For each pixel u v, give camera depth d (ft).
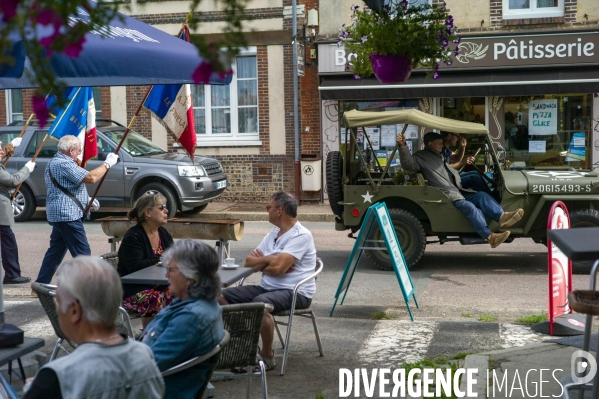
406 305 25.46
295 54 54.75
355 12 19.36
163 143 60.54
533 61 52.49
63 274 8.58
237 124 59.98
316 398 16.74
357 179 34.63
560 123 54.29
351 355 20.30
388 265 32.68
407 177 33.09
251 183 59.21
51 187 26.35
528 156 55.01
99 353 8.41
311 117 57.26
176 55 15.80
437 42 18.80
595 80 50.44
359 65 19.57
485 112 55.06
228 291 19.35
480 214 31.12
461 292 28.66
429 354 20.22
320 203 56.70
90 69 13.73
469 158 33.45
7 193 29.45
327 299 27.81
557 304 22.11
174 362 11.72
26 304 26.55
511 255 36.63
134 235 19.39
